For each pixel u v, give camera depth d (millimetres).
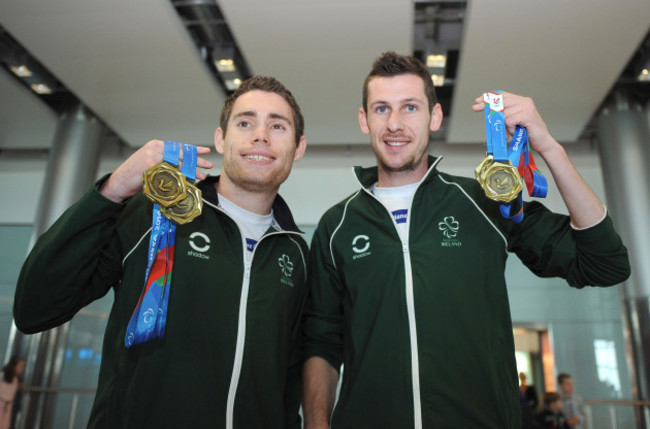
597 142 6008
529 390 6113
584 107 5543
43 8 4180
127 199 1410
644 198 5465
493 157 1364
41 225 5758
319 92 5367
